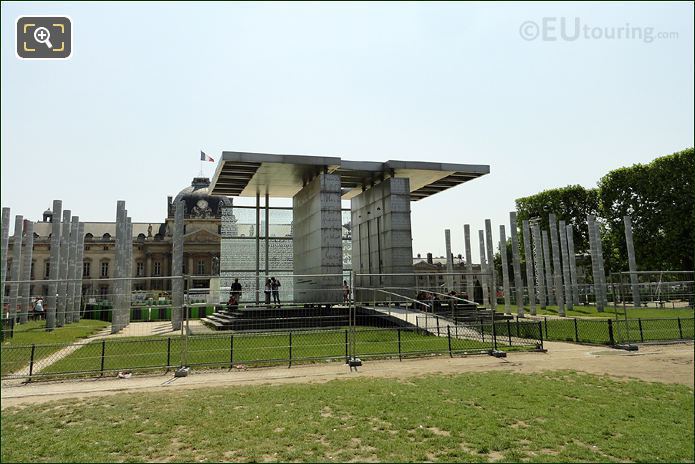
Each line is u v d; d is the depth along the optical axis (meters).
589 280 62.00
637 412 9.81
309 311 26.06
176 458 7.38
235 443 7.98
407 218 34.56
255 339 19.88
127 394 11.68
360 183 40.34
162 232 114.19
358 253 40.94
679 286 22.70
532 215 60.25
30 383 13.34
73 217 40.59
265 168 33.81
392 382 12.65
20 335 25.78
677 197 44.53
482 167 36.94
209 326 29.33
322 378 13.52
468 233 47.25
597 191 56.38
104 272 105.75
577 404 10.44
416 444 7.92
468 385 12.23
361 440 8.09
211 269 102.44
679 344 20.33
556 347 20.05
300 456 7.40
